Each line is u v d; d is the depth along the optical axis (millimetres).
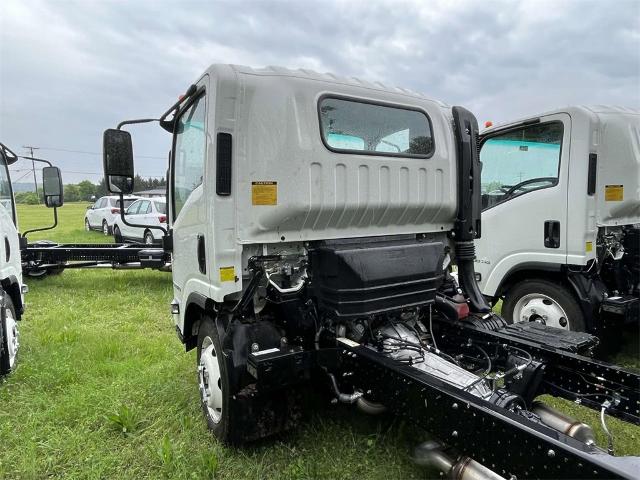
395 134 3117
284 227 2717
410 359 2734
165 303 7266
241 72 2641
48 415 3385
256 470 2725
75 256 8500
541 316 4664
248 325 2807
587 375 2725
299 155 2631
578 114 4340
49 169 5293
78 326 5754
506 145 5086
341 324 2924
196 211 3053
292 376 2646
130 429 3211
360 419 3215
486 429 1925
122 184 3385
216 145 2611
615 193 4535
